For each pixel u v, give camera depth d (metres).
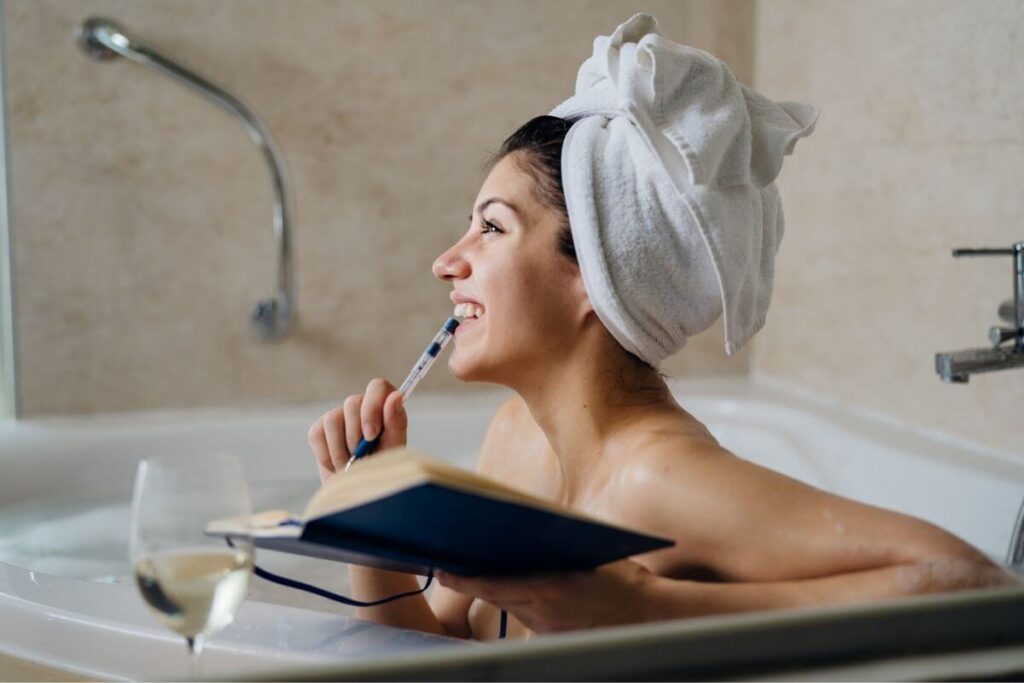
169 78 2.42
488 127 2.56
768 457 2.18
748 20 2.60
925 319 2.02
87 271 2.43
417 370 1.24
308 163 2.50
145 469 0.82
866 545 0.92
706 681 0.77
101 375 2.45
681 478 1.01
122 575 1.77
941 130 1.96
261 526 0.97
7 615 1.14
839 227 2.28
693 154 1.01
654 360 1.13
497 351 1.15
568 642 0.76
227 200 2.47
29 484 2.19
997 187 1.82
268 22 2.45
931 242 2.00
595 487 1.12
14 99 2.36
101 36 2.35
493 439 1.35
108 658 1.08
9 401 2.42
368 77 2.50
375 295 2.56
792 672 0.79
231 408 2.52
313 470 2.36
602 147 1.09
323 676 0.75
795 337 2.48
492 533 0.84
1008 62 1.79
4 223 2.39
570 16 2.57
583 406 1.13
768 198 1.16
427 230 2.57
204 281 2.48
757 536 0.97
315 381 2.56
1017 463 1.78
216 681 0.75
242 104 2.42
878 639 0.81
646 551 0.89
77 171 2.40
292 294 2.50
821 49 2.32
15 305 2.40
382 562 1.00
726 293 1.06
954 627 0.82
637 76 1.05
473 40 2.54
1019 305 1.53
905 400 2.08
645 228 1.07
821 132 2.33
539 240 1.13
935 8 1.96
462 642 1.04
